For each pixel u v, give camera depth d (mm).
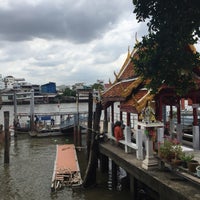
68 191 21156
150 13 8266
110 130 23516
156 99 18094
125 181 22234
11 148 40656
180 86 8742
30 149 39531
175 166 13125
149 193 16891
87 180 21531
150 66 8328
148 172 14352
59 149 33656
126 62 23812
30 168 28938
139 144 17344
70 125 47219
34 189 22375
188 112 31609
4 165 30500
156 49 8164
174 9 7793
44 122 54875
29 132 51531
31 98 54531
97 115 22125
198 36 7879
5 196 21156
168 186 12297
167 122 23094
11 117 81750
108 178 23781
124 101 19344
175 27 7883
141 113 15844
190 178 11953
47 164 30500
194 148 18312
